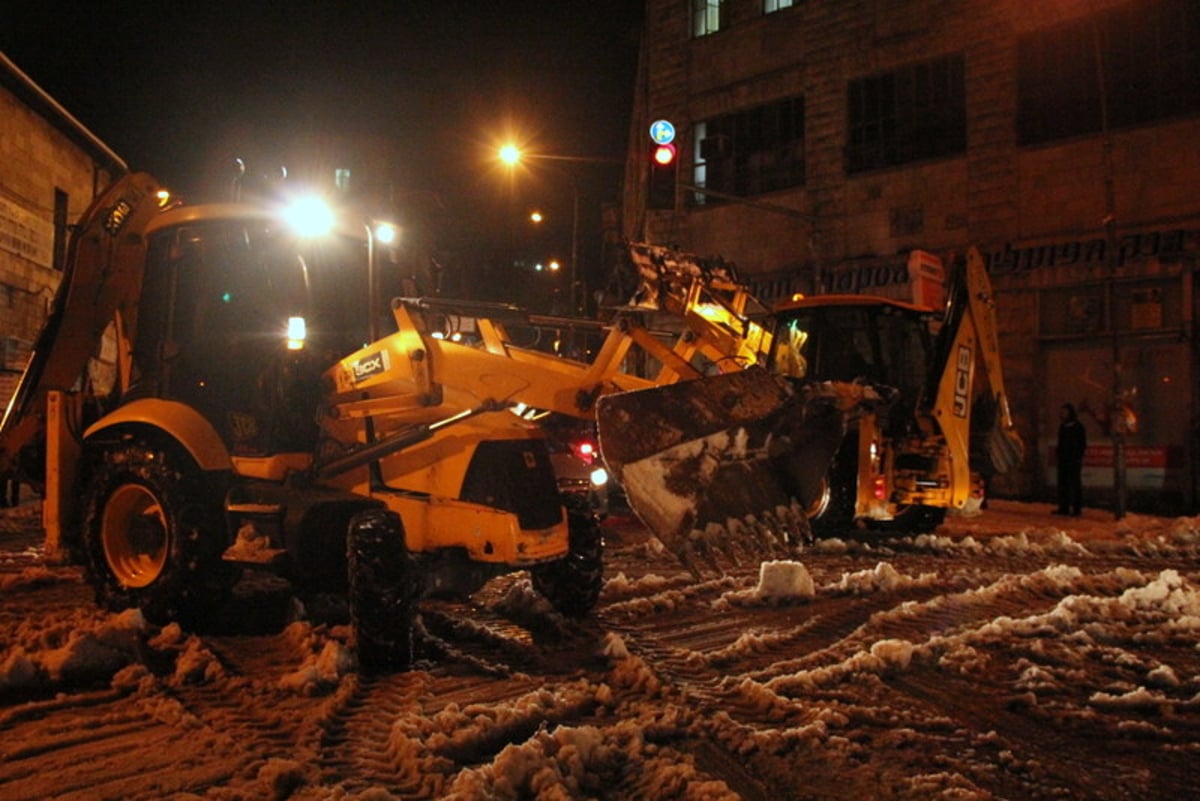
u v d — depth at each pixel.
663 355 6.13
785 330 11.85
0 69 17.66
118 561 6.21
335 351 6.47
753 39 22.67
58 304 7.25
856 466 9.77
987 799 3.37
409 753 3.72
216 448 5.89
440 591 5.54
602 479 10.82
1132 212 16.95
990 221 18.59
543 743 3.69
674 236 23.70
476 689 4.74
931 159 19.48
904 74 20.02
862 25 20.62
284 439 5.86
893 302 11.56
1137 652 5.56
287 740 4.00
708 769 3.71
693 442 5.49
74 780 3.55
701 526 5.43
